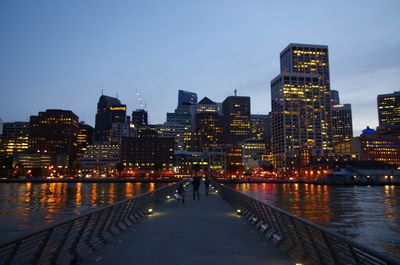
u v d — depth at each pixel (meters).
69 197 107.62
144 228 17.95
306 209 70.94
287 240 12.82
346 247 7.65
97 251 12.41
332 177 198.62
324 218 56.56
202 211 26.52
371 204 82.00
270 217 15.31
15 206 76.44
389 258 5.51
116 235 15.54
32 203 84.94
